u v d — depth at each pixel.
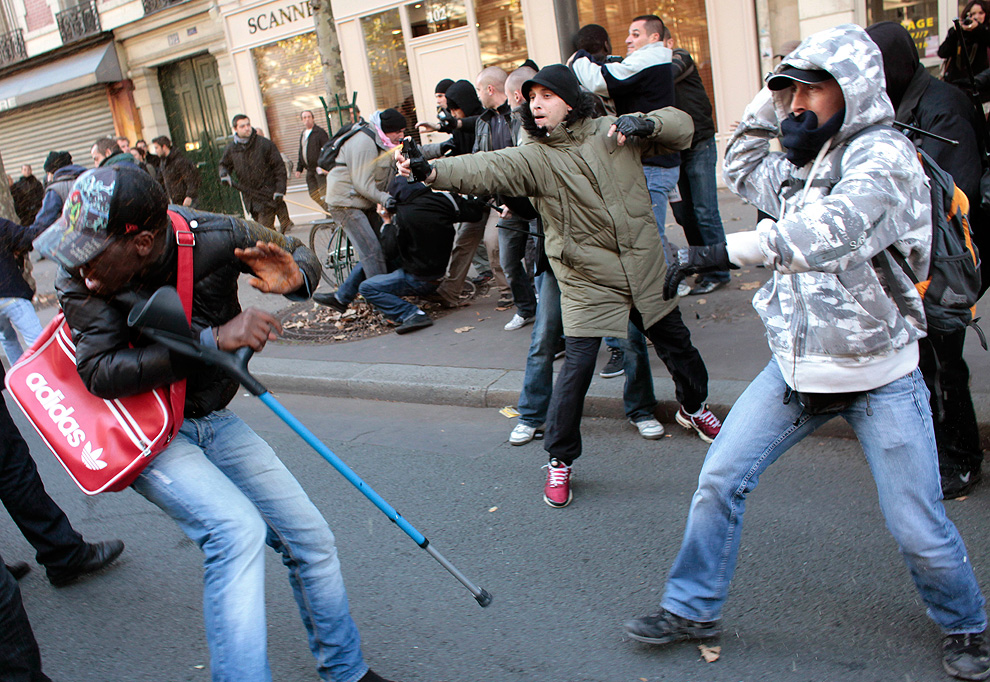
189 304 2.26
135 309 2.09
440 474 4.40
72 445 2.24
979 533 3.19
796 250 2.04
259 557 2.25
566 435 3.73
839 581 3.03
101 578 3.68
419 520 3.92
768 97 2.59
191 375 2.33
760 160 2.66
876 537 3.28
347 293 7.14
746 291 6.42
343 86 9.59
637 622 2.75
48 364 2.34
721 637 2.80
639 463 4.23
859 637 2.71
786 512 3.55
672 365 4.10
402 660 2.89
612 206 3.55
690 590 2.68
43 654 3.16
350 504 4.17
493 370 5.59
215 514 2.22
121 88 17.38
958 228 2.66
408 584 3.38
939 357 3.29
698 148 6.27
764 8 9.64
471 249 6.96
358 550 3.70
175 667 3.01
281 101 14.70
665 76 4.69
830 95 2.23
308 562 2.46
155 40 16.30
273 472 2.45
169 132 17.22
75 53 17.86
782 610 2.91
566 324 3.68
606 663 2.74
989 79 4.73
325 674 2.56
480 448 4.68
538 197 3.54
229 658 2.18
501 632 2.99
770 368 2.62
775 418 2.54
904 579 2.99
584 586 3.21
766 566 3.18
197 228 2.30
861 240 2.06
